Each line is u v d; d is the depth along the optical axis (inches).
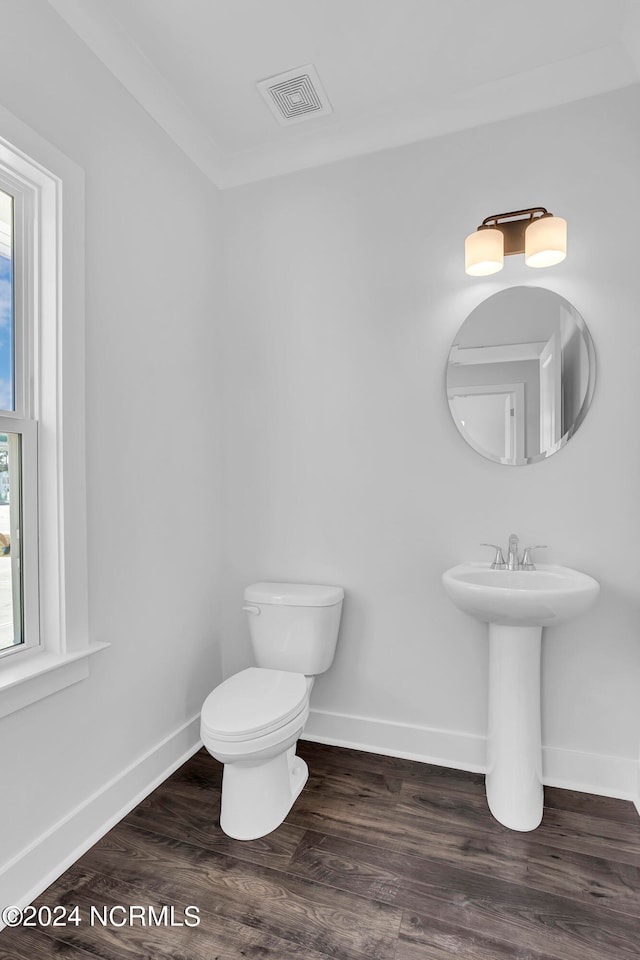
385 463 84.9
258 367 92.7
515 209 77.7
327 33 67.7
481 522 79.7
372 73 74.5
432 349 82.2
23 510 58.7
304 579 90.0
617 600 73.4
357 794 73.4
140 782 72.4
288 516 90.8
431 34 68.0
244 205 93.5
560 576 70.2
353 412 86.7
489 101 77.7
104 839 64.0
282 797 67.8
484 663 79.8
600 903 54.3
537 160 76.6
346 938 50.3
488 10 64.4
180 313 83.7
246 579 93.9
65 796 60.2
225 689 71.4
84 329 63.0
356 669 87.0
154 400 77.4
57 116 60.2
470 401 79.7
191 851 62.0
